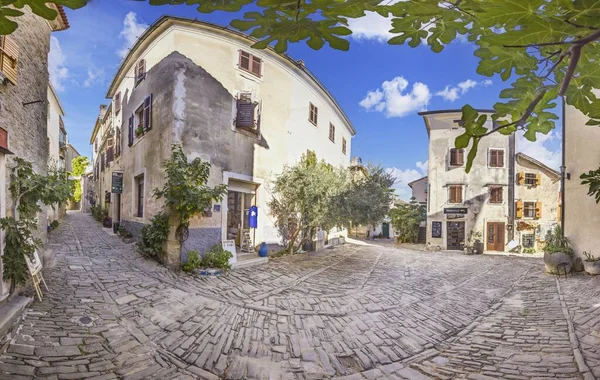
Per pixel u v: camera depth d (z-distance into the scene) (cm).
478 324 672
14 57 550
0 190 503
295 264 1125
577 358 483
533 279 1084
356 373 461
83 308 566
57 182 660
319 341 548
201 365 446
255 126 1161
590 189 306
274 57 1265
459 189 2052
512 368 470
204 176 899
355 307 720
